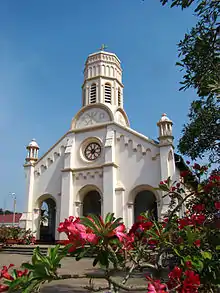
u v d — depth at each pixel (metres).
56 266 3.10
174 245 4.63
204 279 4.29
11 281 3.33
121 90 33.50
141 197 29.12
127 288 3.52
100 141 27.12
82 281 11.53
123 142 26.06
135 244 4.52
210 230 5.00
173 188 6.74
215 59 6.07
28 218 28.14
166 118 24.55
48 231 33.28
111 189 24.45
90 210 30.84
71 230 3.16
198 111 11.37
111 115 27.61
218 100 6.08
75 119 29.47
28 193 28.95
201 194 5.98
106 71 32.31
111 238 3.33
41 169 29.80
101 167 26.11
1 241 25.03
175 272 3.59
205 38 6.05
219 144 11.52
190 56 6.30
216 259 4.54
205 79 6.01
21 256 21.22
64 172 27.34
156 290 3.17
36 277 3.00
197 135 11.80
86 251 3.14
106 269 3.50
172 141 23.98
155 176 23.77
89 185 26.19
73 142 28.48
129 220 23.47
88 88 32.09
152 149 24.58
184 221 5.18
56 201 27.84
